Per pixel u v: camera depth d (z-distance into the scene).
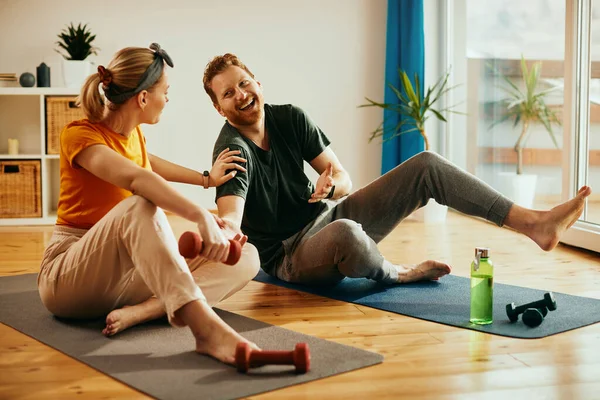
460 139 5.15
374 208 2.61
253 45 5.43
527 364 1.78
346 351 1.87
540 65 4.03
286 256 2.63
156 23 5.31
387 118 5.41
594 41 3.48
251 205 2.54
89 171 1.94
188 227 4.51
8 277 2.98
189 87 5.38
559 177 3.86
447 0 5.29
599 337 2.02
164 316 2.19
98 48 5.25
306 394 1.57
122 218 1.82
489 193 2.43
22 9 5.16
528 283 2.79
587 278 2.88
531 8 4.11
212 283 2.15
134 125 2.06
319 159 2.68
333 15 5.49
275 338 2.00
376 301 2.46
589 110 3.55
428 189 2.52
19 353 1.89
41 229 4.54
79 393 1.59
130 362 1.78
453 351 1.90
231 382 1.63
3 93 4.71
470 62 4.96
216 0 5.36
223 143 2.46
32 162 4.75
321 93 5.53
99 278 1.95
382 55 5.55
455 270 3.06
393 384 1.64
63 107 4.78
